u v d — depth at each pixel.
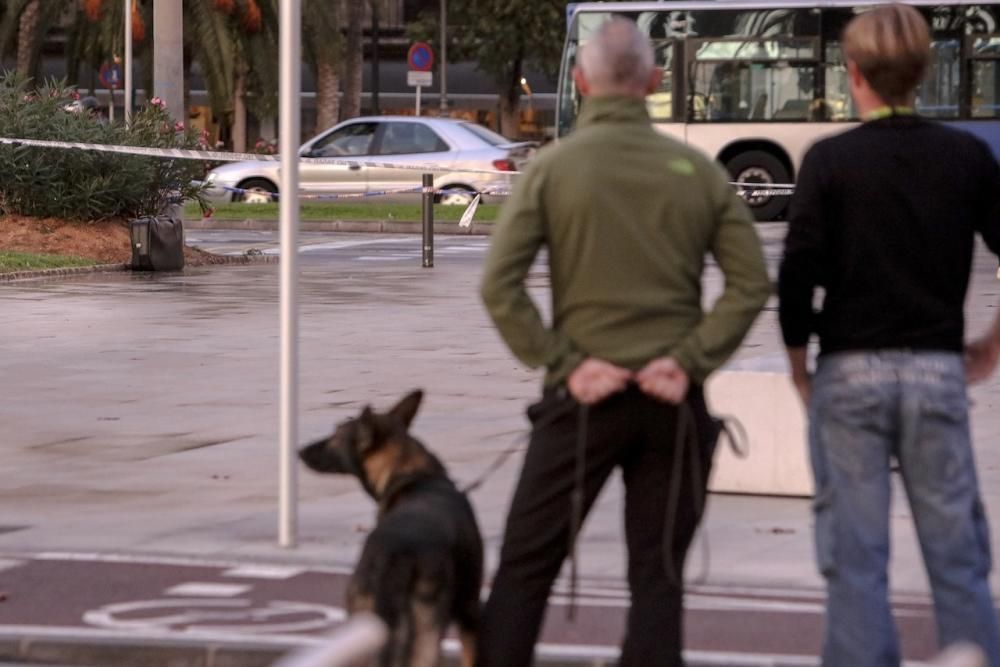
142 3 85.50
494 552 15.29
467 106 125.19
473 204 51.25
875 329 9.98
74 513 17.06
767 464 18.02
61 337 32.06
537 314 9.81
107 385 25.94
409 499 10.12
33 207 50.88
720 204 9.91
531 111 124.56
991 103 60.38
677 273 9.81
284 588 14.11
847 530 10.05
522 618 10.09
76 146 48.72
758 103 62.53
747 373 18.06
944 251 9.95
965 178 9.99
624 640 10.12
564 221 9.79
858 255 9.95
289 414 15.42
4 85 52.75
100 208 51.03
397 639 9.25
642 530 9.95
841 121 62.03
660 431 9.83
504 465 19.55
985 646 10.04
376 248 57.03
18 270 45.53
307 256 53.69
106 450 20.66
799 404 17.91
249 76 97.25
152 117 53.16
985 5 60.31
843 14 61.75
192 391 25.33
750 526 16.53
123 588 14.10
